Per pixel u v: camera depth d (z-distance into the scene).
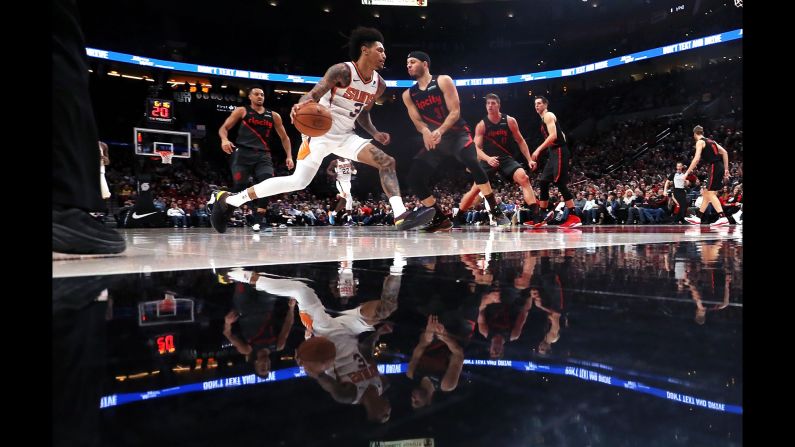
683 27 25.97
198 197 22.88
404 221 4.43
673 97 26.52
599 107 29.38
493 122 7.70
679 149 23.22
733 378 0.46
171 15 25.09
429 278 1.32
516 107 32.28
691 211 13.33
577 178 24.64
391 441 0.32
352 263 1.78
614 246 2.70
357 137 4.22
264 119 7.13
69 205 1.90
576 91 31.12
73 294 1.05
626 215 14.05
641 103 27.75
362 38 3.89
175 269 1.59
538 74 30.55
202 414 0.38
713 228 7.10
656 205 13.82
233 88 29.28
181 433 0.35
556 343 0.61
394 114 31.22
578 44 29.61
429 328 0.71
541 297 0.99
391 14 28.41
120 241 2.19
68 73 1.78
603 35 28.97
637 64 28.75
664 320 0.75
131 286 1.18
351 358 0.56
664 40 25.97
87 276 1.39
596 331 0.68
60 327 0.73
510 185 22.94
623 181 21.70
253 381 0.48
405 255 2.16
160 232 7.43
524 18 29.47
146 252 2.45
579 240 3.50
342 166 12.41
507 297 0.99
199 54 26.36
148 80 26.66
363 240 3.85
